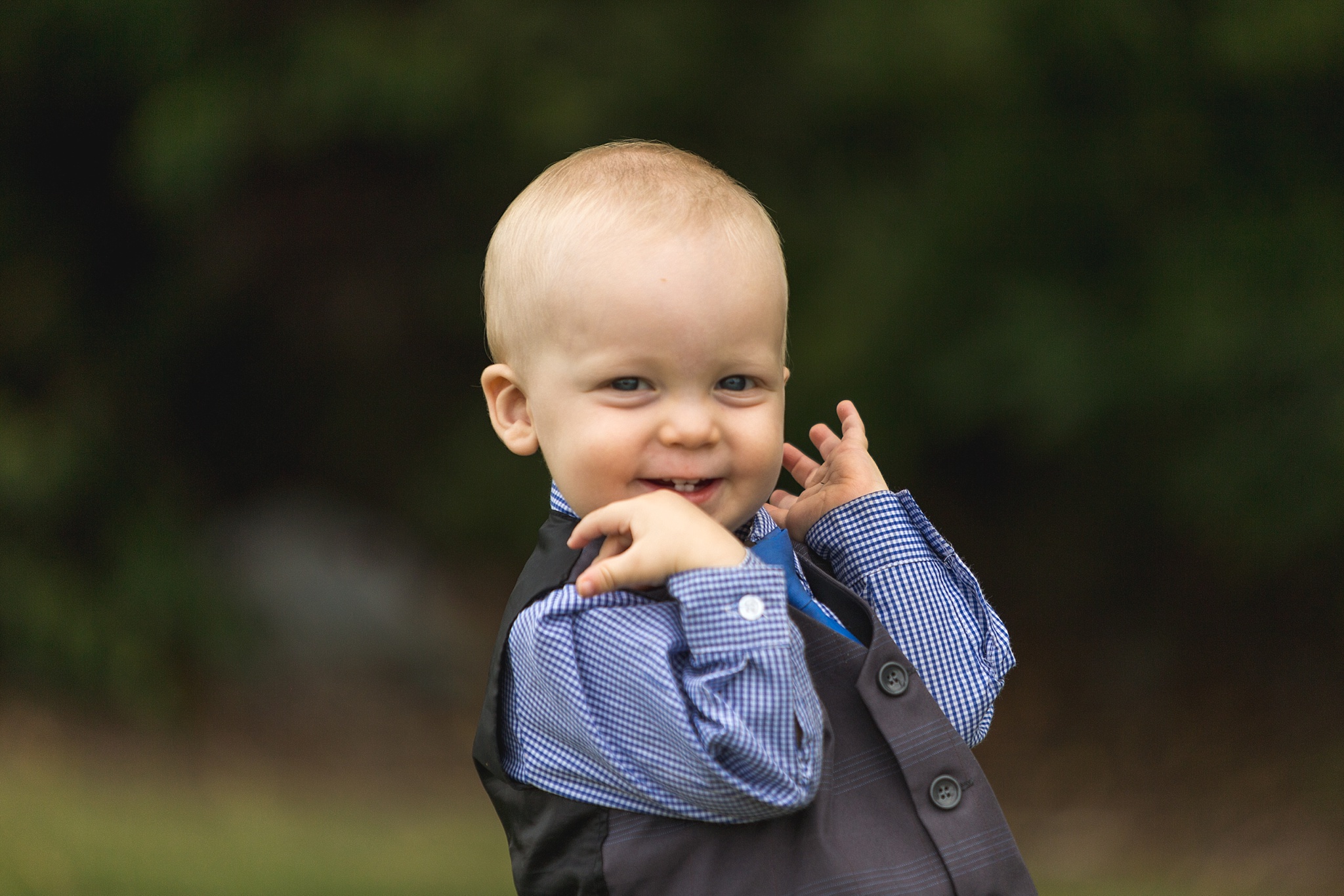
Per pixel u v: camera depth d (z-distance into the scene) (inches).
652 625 75.7
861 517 91.3
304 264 565.0
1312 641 439.8
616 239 78.4
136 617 452.8
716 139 452.4
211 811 340.8
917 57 385.1
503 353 87.1
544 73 436.1
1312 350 341.7
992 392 372.8
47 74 439.5
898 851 76.6
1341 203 357.1
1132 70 364.8
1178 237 363.6
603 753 75.0
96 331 491.2
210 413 557.9
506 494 528.1
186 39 432.1
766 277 80.3
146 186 426.3
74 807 299.9
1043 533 509.0
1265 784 389.4
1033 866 365.4
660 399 78.4
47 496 435.2
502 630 82.4
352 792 407.5
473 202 538.3
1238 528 364.2
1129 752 420.2
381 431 597.0
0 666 422.6
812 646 81.4
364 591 519.2
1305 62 340.2
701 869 75.3
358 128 440.5
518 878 80.9
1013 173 377.7
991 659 88.9
